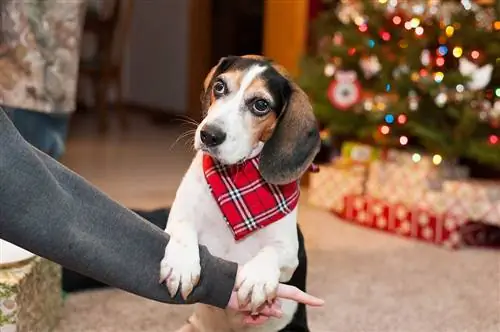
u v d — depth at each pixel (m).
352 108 3.34
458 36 3.04
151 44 6.57
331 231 3.02
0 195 1.07
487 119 3.04
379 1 3.27
